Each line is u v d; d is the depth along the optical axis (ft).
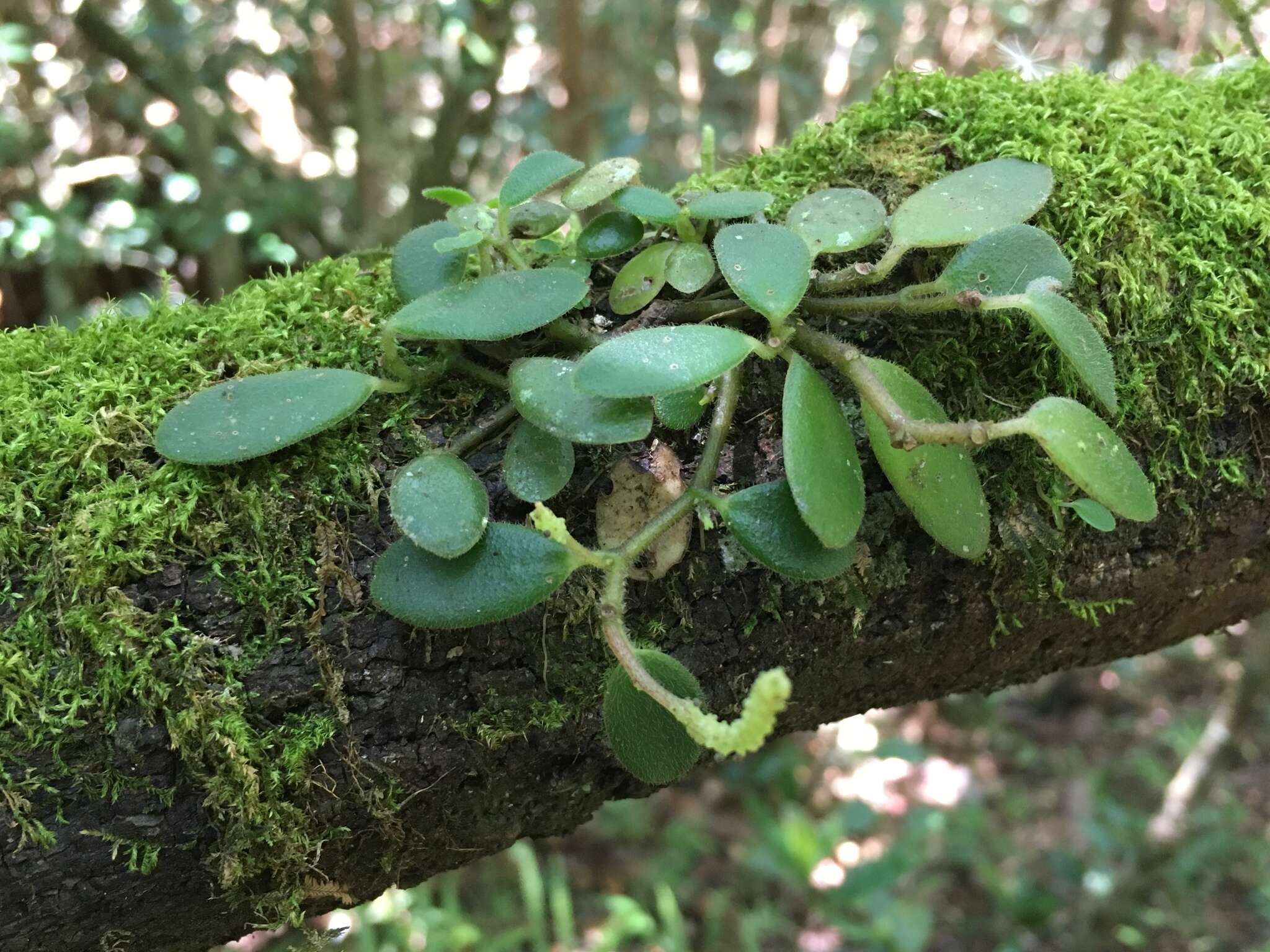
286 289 0.48
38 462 0.39
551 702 0.42
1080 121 0.49
